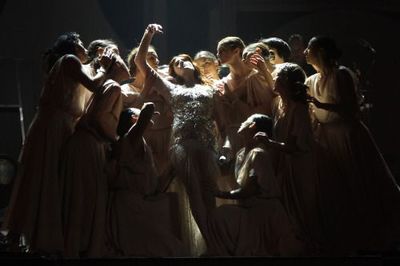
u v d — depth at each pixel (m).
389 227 8.42
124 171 8.05
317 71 8.83
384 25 12.70
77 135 8.05
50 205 7.82
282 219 7.98
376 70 12.57
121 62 8.38
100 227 7.88
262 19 12.52
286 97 8.35
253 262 7.51
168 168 8.36
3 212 10.08
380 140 12.46
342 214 8.31
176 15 12.39
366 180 8.41
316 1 12.62
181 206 8.30
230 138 8.54
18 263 7.38
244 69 8.70
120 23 12.41
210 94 8.50
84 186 7.95
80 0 12.41
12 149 11.95
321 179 8.34
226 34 12.38
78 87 8.22
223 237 7.95
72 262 7.35
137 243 7.91
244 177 8.10
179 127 8.32
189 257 7.57
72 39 8.47
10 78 12.16
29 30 12.34
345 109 8.45
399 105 12.45
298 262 7.54
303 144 8.23
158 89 8.54
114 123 8.27
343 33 12.64
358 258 7.64
